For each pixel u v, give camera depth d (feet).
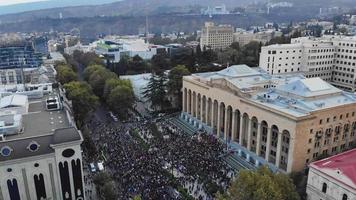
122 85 537.65
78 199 279.90
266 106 329.52
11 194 256.11
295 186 272.10
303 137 304.91
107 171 319.27
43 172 262.26
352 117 337.72
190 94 476.13
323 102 336.70
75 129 272.31
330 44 590.55
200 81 450.30
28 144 255.91
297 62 571.69
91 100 492.95
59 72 648.38
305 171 310.04
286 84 377.71
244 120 369.50
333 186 238.07
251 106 349.61
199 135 415.44
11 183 253.44
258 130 343.87
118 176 309.22
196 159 339.57
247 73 452.76
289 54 559.79
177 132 433.48
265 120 332.39
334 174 238.27
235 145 382.42
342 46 579.07
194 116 472.85
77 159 269.03
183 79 486.79
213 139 398.42
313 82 362.33
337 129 330.13
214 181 302.66
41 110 359.05
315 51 568.82
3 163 246.06
